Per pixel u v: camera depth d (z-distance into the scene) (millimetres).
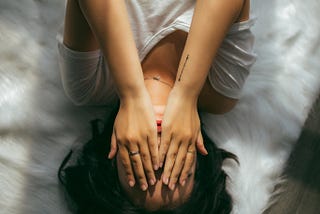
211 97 1395
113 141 1238
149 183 1187
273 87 1577
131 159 1201
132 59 1229
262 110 1551
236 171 1473
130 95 1228
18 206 1407
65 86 1418
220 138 1509
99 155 1326
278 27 1644
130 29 1242
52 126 1483
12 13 1579
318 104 1598
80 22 1258
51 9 1598
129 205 1229
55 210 1412
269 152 1521
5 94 1498
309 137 1556
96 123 1459
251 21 1328
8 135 1465
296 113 1568
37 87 1517
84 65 1329
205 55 1234
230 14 1239
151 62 1312
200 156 1310
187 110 1234
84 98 1437
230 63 1334
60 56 1357
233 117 1530
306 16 1669
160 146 1209
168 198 1193
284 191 1484
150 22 1294
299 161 1524
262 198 1461
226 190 1398
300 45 1638
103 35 1220
